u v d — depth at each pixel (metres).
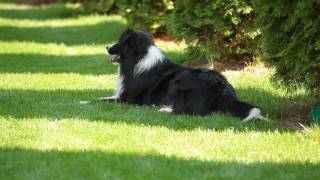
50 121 11.05
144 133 10.26
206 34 17.12
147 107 12.42
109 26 27.52
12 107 12.25
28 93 13.93
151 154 9.10
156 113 11.78
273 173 8.36
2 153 9.11
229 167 8.57
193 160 8.88
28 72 17.42
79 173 8.28
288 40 10.96
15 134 10.14
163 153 9.19
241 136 10.09
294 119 11.62
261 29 11.26
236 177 8.17
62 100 13.19
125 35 12.90
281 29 10.97
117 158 8.88
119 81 13.16
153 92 12.52
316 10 10.26
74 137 9.98
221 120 11.05
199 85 11.73
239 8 15.67
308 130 10.33
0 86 15.05
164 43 21.58
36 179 8.08
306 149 9.45
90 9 33.00
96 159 8.81
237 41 16.70
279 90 13.64
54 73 17.25
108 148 9.39
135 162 8.72
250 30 15.96
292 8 10.57
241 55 17.09
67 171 8.36
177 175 8.25
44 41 24.39
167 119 11.34
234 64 17.00
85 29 27.50
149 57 12.67
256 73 15.87
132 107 12.47
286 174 8.30
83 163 8.66
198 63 17.69
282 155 9.18
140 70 12.67
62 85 15.39
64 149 9.33
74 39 24.81
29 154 9.06
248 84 14.50
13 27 28.77
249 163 8.75
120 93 13.08
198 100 11.65
